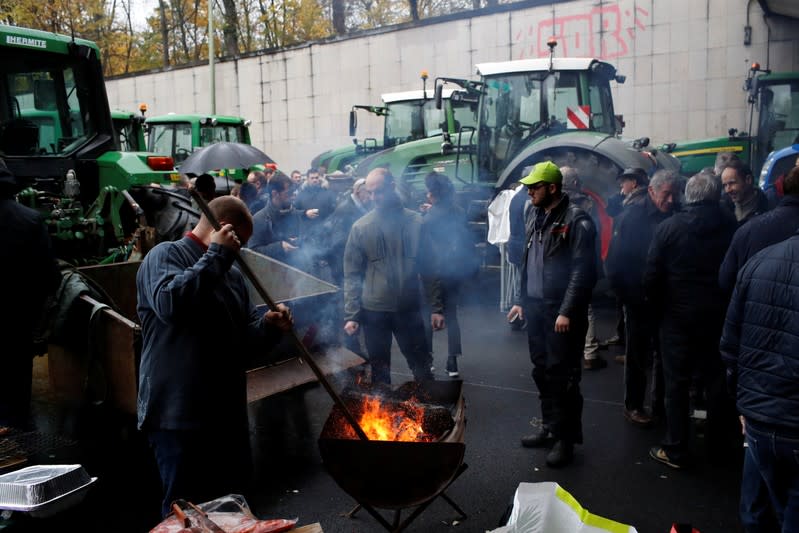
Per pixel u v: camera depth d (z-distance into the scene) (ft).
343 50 53.01
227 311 8.76
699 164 35.40
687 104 40.91
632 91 42.22
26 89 20.76
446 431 10.39
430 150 33.81
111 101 67.97
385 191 14.61
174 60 100.53
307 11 92.07
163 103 64.08
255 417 16.60
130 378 12.62
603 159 26.20
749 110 39.45
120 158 22.06
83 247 20.36
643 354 15.35
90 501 12.19
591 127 29.35
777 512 8.54
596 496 12.26
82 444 14.14
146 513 11.82
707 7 39.63
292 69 56.13
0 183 11.51
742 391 8.47
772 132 34.86
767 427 8.12
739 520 11.37
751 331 8.31
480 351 21.67
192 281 7.91
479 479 12.99
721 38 39.60
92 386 13.26
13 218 11.67
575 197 18.85
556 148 26.99
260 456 14.32
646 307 15.11
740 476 12.96
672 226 12.66
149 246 20.27
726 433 13.38
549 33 44.06
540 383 14.19
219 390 8.71
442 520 11.53
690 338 12.82
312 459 14.15
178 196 22.99
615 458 13.80
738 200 16.16
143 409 8.56
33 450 8.89
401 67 50.29
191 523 6.42
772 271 8.17
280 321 8.96
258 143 59.16
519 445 14.53
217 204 8.71
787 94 34.63
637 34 41.57
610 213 21.76
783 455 8.02
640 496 12.24
